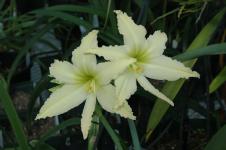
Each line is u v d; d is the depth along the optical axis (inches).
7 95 20.2
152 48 18.5
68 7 27.2
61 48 44.7
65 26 40.9
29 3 47.2
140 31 18.3
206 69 29.9
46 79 27.2
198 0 25.0
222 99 37.7
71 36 43.5
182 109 30.1
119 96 17.2
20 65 45.6
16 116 20.2
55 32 44.5
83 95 18.3
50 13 26.7
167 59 18.4
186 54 20.7
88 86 18.3
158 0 36.7
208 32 25.2
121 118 32.5
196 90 37.7
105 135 32.4
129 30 18.2
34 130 38.2
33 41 30.9
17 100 42.4
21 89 44.4
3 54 47.4
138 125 34.9
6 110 20.1
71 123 22.4
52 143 34.3
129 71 18.0
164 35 18.6
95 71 18.0
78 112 37.4
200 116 38.5
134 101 35.6
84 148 34.7
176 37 36.1
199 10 27.8
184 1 26.9
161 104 24.5
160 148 35.2
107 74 17.6
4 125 36.7
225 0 27.6
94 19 32.3
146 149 30.9
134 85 17.7
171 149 34.9
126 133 33.1
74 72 18.3
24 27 39.4
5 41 39.6
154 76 18.2
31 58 42.3
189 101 31.3
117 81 17.6
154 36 18.6
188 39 33.2
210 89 28.9
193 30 32.7
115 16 26.6
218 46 20.4
